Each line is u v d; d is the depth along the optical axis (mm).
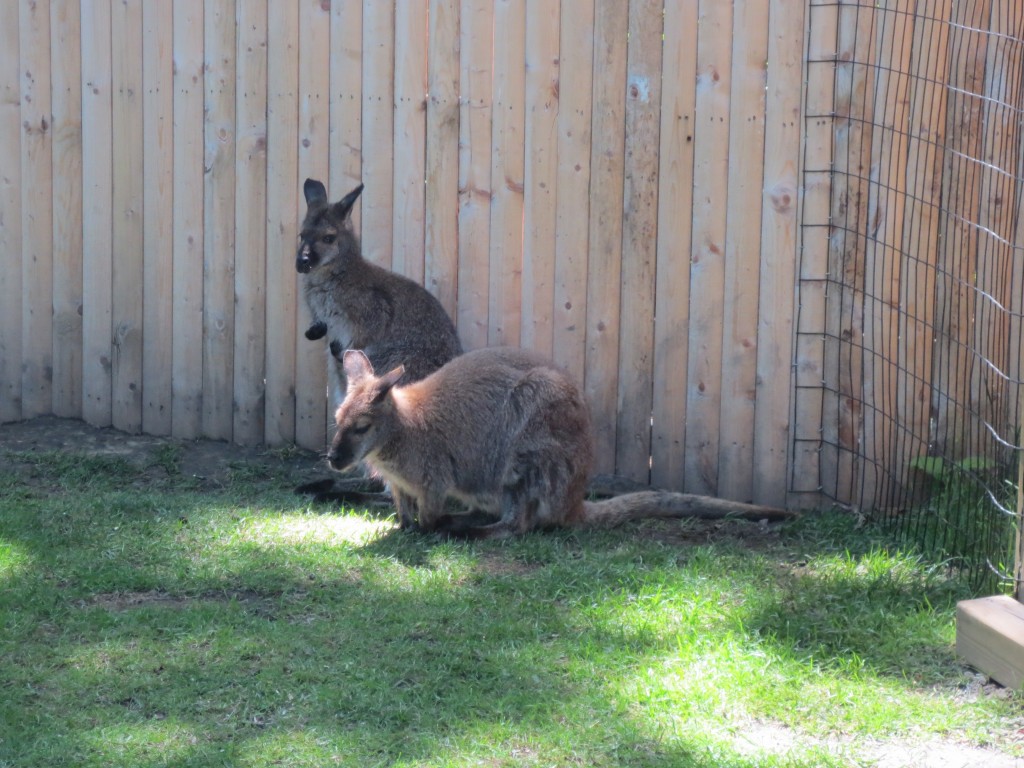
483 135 8695
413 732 4984
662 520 8062
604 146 8461
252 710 5152
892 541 7512
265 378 9367
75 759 4730
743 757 4805
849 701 5293
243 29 8984
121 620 6008
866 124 7965
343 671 5504
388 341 8859
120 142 9367
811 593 6484
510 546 7445
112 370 9625
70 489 8414
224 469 9000
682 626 6066
